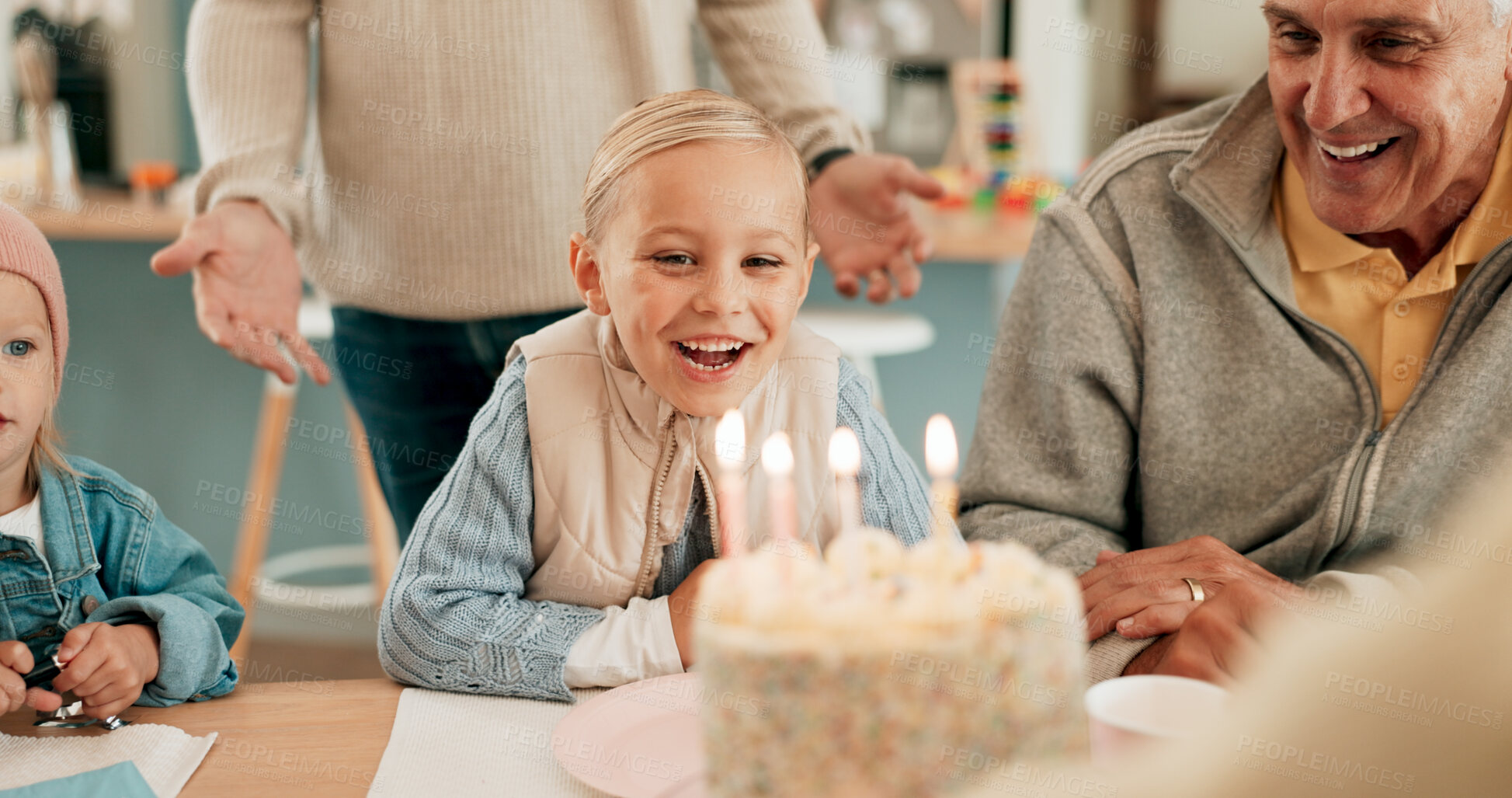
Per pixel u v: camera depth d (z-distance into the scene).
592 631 0.78
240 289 1.17
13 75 2.66
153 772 0.62
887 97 3.08
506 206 1.22
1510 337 0.88
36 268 0.85
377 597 2.41
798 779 0.42
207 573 0.94
